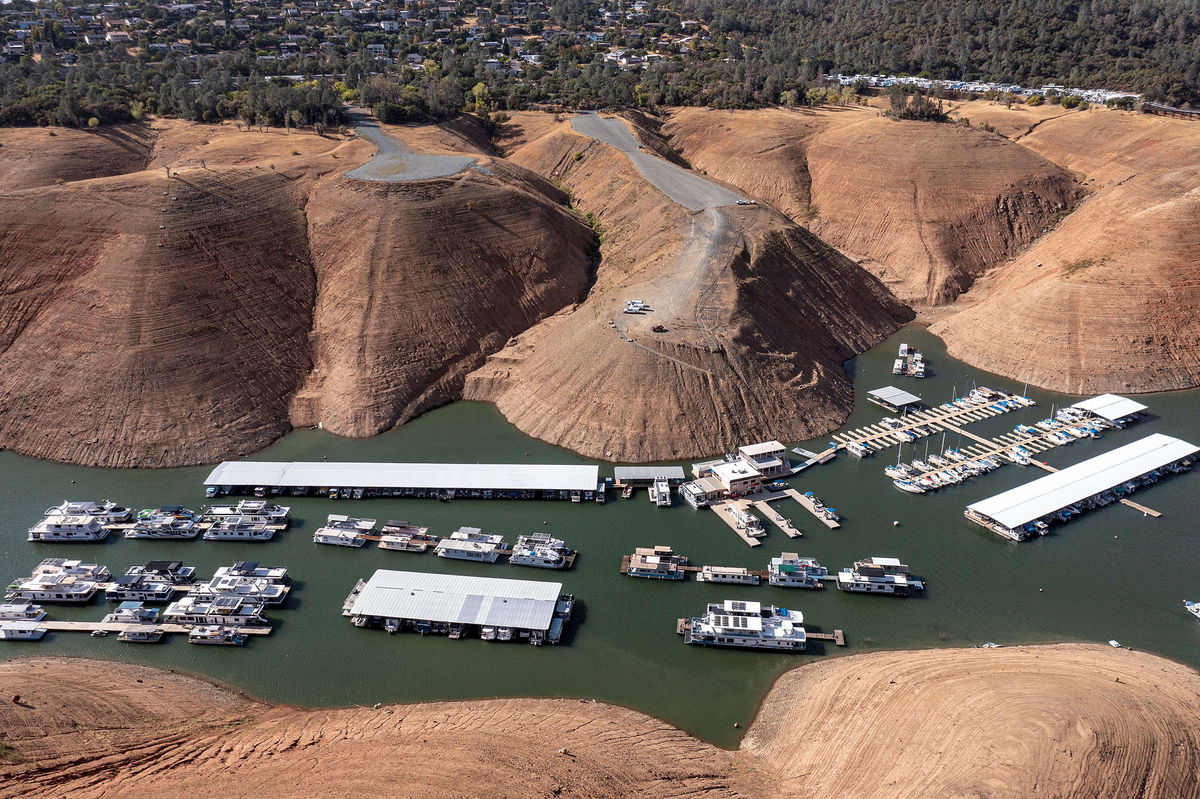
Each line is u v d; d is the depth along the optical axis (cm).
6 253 10900
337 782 5109
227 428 9638
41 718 5747
